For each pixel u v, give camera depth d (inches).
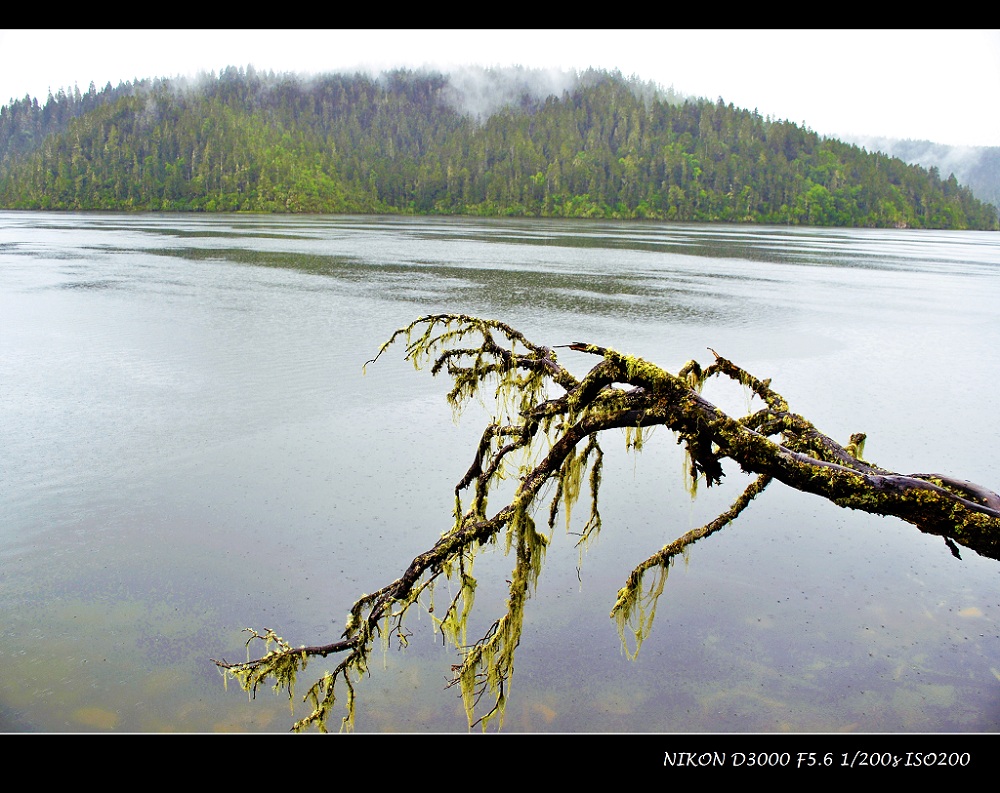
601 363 127.8
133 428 541.0
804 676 283.9
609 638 305.3
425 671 284.5
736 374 157.0
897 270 2037.4
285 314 1003.9
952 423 583.5
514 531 136.6
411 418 561.6
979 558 365.1
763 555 366.9
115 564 358.6
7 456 486.6
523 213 7637.8
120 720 261.7
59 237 2748.5
